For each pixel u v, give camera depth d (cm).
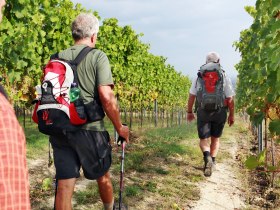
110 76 341
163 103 2792
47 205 513
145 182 638
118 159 819
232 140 1420
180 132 1515
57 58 343
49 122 315
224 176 744
